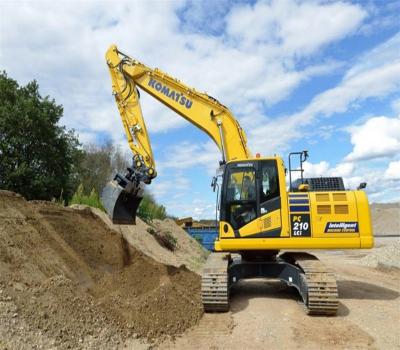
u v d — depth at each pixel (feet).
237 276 31.27
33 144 62.18
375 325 24.23
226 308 26.99
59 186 63.36
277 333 22.49
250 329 23.20
